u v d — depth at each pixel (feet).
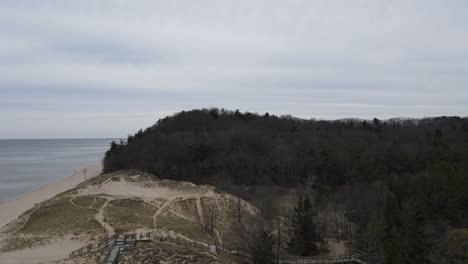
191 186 281.54
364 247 167.32
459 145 314.96
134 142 399.65
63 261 121.19
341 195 255.91
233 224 212.84
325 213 232.12
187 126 447.83
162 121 498.28
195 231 180.45
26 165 613.93
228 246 170.19
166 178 312.50
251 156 339.57
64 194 241.96
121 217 181.47
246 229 184.96
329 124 523.70
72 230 159.43
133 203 216.74
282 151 347.77
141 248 126.31
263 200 249.14
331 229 229.25
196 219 213.66
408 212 163.63
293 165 321.73
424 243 150.71
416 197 190.19
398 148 318.86
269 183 302.66
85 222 168.25
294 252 185.47
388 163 282.15
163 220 190.29
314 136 411.75
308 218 189.57
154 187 278.87
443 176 208.33
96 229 159.94
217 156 342.85
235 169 321.52
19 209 252.21
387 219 161.79
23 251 140.05
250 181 306.14
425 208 179.63
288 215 216.74
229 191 281.74
